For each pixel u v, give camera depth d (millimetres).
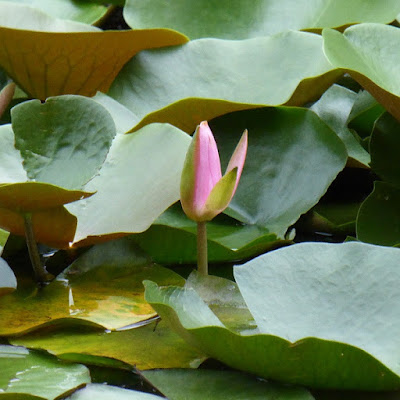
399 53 2756
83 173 2641
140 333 2596
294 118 2779
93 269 2668
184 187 2604
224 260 2699
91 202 2699
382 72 2736
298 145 2768
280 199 2754
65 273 2664
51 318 2607
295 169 2760
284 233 2715
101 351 2570
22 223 2656
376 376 2506
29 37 2795
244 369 2535
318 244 2596
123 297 2637
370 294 2570
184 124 2770
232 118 2799
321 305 2572
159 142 2705
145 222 2654
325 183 2738
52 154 2650
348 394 2529
